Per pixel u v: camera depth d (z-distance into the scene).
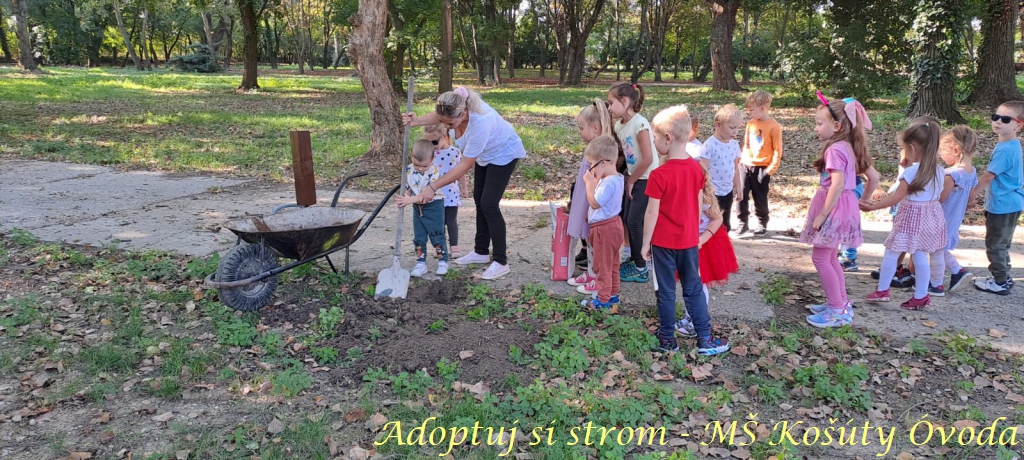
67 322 4.60
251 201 8.70
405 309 4.79
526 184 9.95
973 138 4.83
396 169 11.16
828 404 3.67
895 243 4.88
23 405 3.51
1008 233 5.13
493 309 4.86
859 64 20.58
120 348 4.12
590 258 5.29
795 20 48.41
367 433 3.30
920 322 4.73
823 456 3.21
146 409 3.47
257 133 15.37
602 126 4.98
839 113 4.46
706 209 4.21
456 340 4.21
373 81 11.52
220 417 3.43
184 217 7.71
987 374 3.99
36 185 9.46
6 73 37.41
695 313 4.16
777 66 23.94
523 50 62.91
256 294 4.71
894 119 16.95
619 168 5.25
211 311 4.70
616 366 4.02
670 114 4.00
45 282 5.42
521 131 15.14
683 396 3.70
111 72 45.34
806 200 8.83
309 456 3.10
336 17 26.48
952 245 5.06
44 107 20.17
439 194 5.46
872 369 4.06
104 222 7.41
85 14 52.41
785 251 6.50
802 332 4.53
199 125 16.69
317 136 14.95
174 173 10.73
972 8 18.14
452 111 4.84
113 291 5.16
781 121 17.44
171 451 3.11
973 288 5.38
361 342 4.31
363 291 5.22
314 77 45.78
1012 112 4.87
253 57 30.66
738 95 27.44
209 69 51.28
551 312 4.79
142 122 17.02
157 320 4.65
